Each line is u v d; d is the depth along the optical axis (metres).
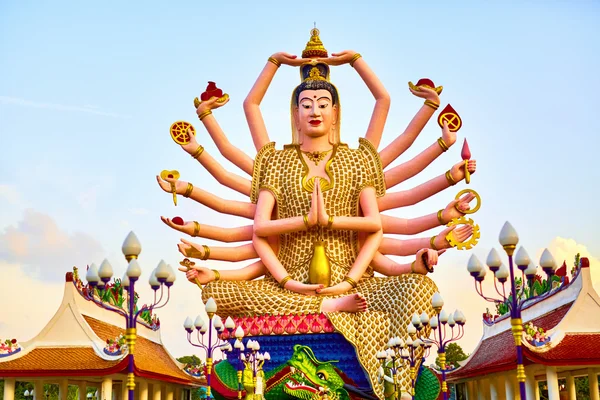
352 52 29.16
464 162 26.48
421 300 24.28
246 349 24.83
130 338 14.79
